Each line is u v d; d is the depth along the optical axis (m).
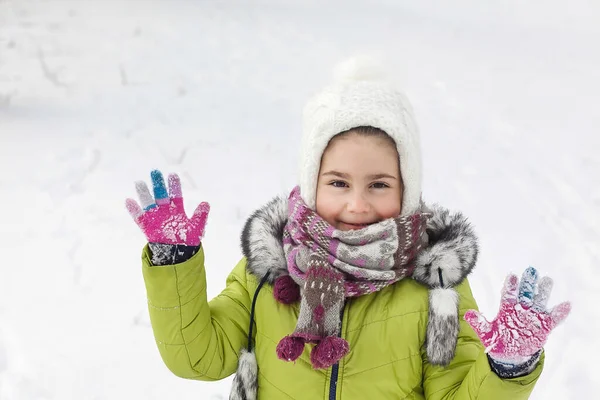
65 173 5.16
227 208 4.77
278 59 8.76
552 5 13.30
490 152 6.14
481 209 5.02
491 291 3.90
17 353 3.30
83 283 3.88
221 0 12.16
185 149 5.68
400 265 1.81
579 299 3.93
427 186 5.34
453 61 9.30
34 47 8.35
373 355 1.82
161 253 1.75
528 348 1.50
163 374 3.21
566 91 8.10
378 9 12.77
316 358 1.63
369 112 1.83
